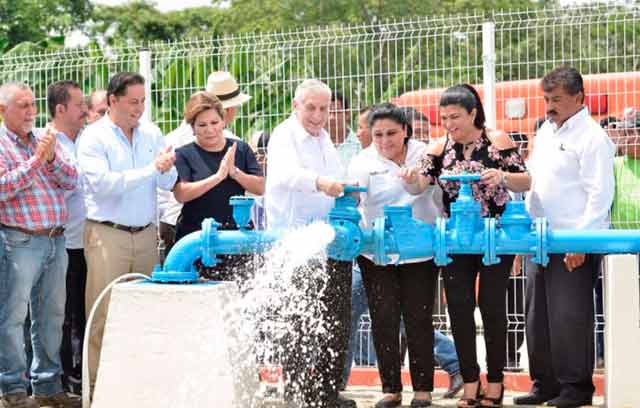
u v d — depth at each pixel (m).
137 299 6.33
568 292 6.92
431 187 7.13
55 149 7.14
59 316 7.36
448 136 7.01
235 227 7.27
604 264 7.09
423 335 7.07
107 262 7.25
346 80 9.10
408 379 8.45
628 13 8.66
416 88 9.70
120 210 7.29
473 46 9.42
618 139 8.53
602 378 7.89
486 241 6.30
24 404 7.09
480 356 9.44
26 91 7.16
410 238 6.41
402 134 7.06
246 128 9.65
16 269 7.06
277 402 6.94
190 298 6.28
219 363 6.28
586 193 6.94
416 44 9.27
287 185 6.80
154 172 7.13
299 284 6.67
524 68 10.23
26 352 7.97
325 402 6.81
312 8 36.84
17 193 7.06
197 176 7.29
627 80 9.80
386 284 7.05
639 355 6.71
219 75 8.63
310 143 7.06
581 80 6.96
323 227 6.35
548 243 6.30
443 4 36.00
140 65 9.52
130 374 6.30
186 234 7.29
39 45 17.77
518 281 8.81
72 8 37.75
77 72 9.90
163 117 9.65
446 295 6.88
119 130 7.38
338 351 6.75
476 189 6.82
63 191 7.34
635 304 6.73
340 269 6.66
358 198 6.95
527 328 7.29
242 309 6.70
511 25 8.88
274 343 6.79
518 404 7.27
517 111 9.88
